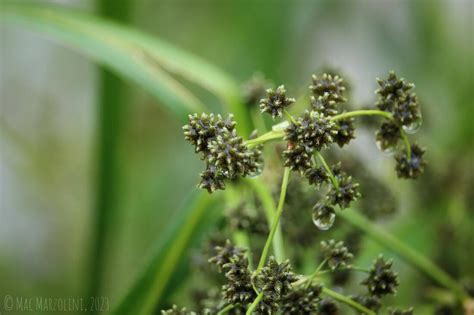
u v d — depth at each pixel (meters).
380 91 0.33
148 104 0.58
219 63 0.58
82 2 0.54
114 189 0.43
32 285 0.55
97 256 0.43
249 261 0.33
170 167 0.58
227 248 0.32
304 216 0.36
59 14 0.41
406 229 0.43
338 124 0.32
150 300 0.37
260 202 0.36
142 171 0.57
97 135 0.43
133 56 0.40
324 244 0.32
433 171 0.43
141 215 0.55
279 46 0.57
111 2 0.44
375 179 0.38
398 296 0.43
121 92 0.43
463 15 0.58
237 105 0.40
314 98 0.32
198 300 0.36
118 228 0.43
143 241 0.54
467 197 0.43
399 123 0.33
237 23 0.58
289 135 0.31
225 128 0.31
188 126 0.31
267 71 0.56
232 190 0.36
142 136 0.58
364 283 0.32
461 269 0.42
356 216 0.37
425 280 0.40
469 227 0.42
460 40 0.57
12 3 0.41
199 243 0.37
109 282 0.52
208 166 0.31
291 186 0.35
